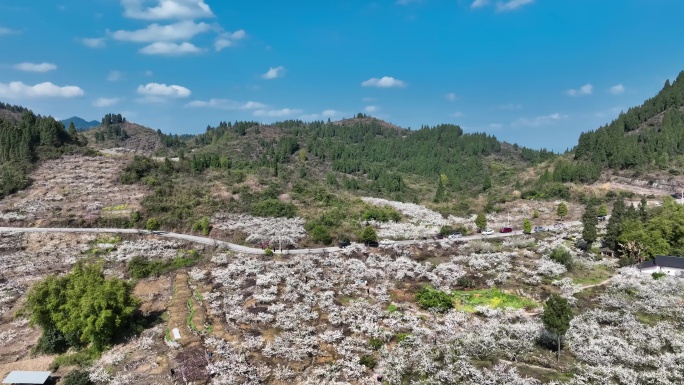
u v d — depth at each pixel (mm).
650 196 116250
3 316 54219
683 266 62531
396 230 91625
